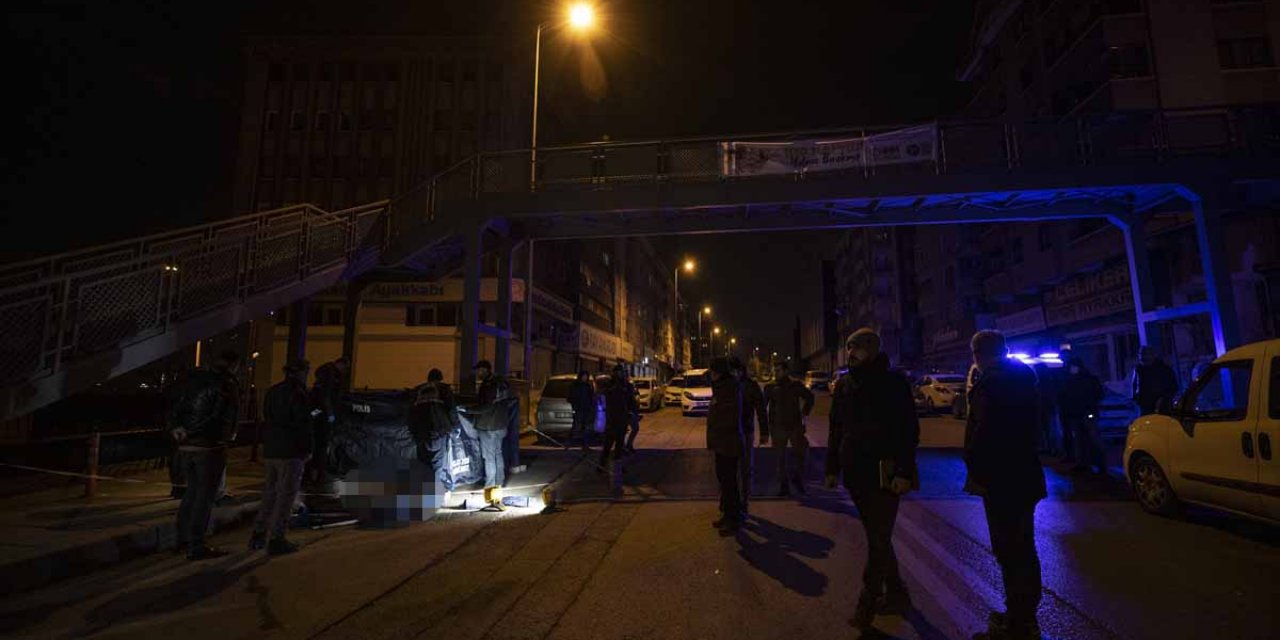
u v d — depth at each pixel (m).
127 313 7.43
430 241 12.10
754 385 7.09
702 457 12.29
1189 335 20.55
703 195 11.64
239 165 32.84
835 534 5.98
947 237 45.69
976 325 38.22
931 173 11.34
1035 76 31.39
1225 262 10.49
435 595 4.43
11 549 4.86
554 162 12.10
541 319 34.94
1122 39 24.58
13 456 8.31
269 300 9.91
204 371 5.64
